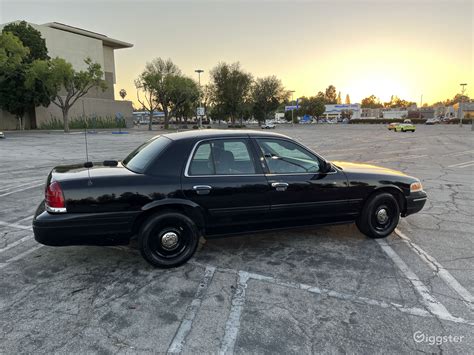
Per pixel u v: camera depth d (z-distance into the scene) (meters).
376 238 4.85
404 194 4.86
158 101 54.06
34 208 6.64
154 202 3.70
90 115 55.50
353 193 4.55
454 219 5.85
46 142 25.67
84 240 3.57
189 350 2.55
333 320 2.94
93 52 58.75
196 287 3.50
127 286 3.52
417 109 122.19
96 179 3.60
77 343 2.62
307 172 4.36
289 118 110.50
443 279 3.66
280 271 3.86
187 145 3.96
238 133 4.23
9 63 37.72
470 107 90.06
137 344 2.61
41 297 3.30
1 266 4.00
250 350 2.55
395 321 2.92
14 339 2.66
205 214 3.93
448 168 12.04
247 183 4.02
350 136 34.19
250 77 63.53
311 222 4.45
